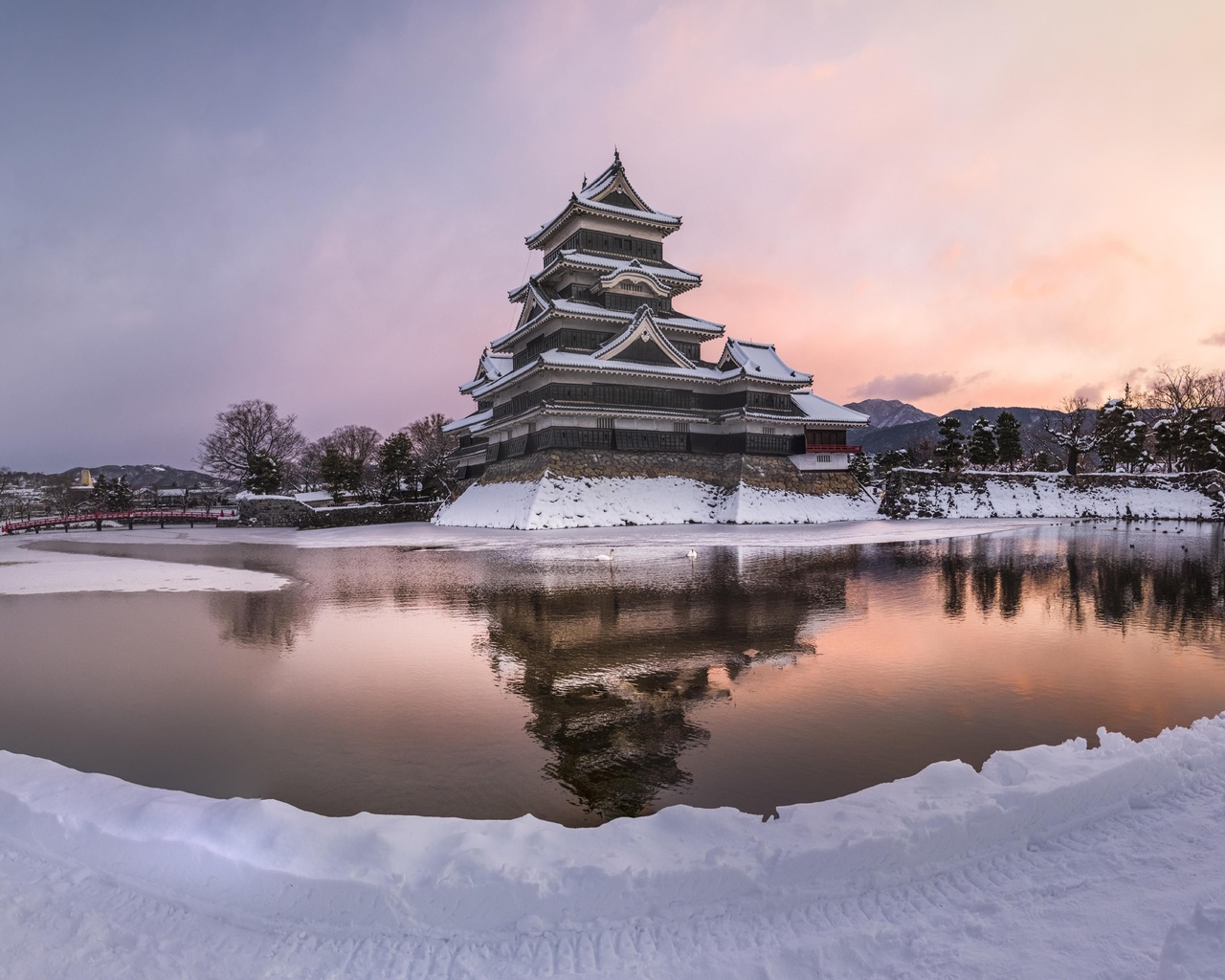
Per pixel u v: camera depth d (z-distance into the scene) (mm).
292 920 4324
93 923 4270
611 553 28312
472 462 68875
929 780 5938
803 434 59250
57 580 23562
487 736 8406
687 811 5523
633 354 54000
